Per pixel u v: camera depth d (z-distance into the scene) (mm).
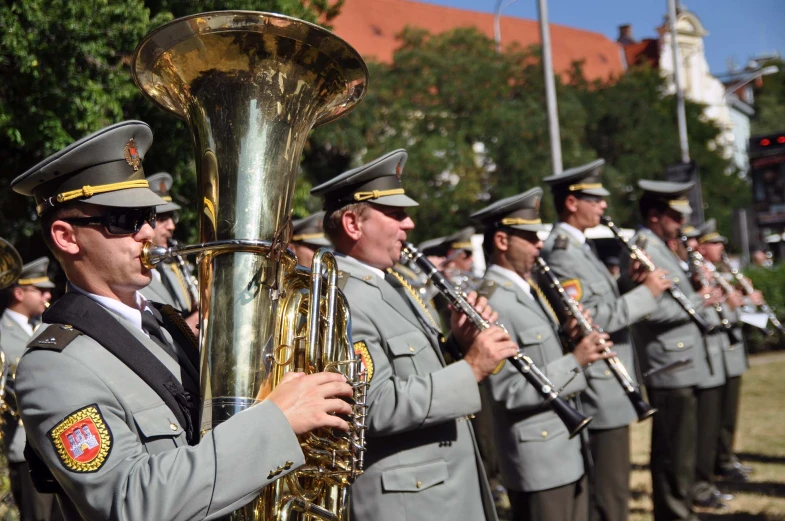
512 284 4465
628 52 55906
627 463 5113
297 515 2227
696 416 6293
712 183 37750
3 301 7043
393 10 41094
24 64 7309
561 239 5387
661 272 5367
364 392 2406
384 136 23219
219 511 1971
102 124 8039
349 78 2393
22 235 9578
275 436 2020
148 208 2221
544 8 12352
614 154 30938
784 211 19594
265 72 2201
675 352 6027
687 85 56000
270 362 2133
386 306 3285
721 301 6637
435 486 3129
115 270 2162
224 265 2139
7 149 8938
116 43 7930
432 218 23547
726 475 7457
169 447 2096
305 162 21859
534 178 24500
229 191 2172
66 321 2119
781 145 19578
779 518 6238
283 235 2193
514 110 24688
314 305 2260
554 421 4160
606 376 5102
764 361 15070
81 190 2137
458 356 3465
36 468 2139
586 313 4605
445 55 24688
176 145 8961
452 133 23953
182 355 2361
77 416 1986
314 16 10133
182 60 2197
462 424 3273
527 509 4148
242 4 9023
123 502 1920
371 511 3100
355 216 3404
